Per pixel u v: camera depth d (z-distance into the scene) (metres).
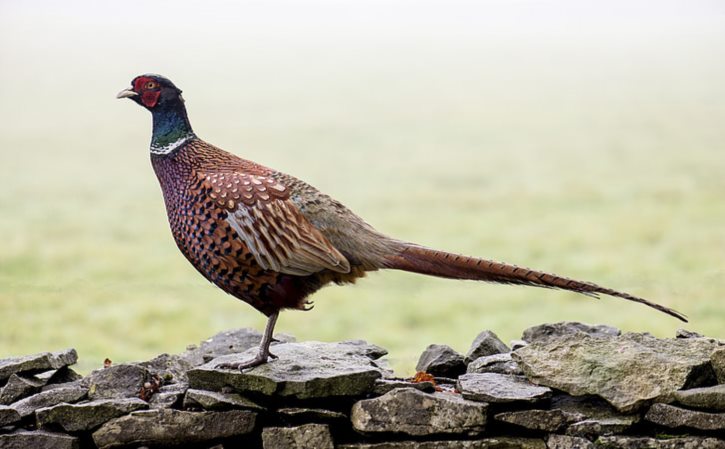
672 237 29.34
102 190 43.53
